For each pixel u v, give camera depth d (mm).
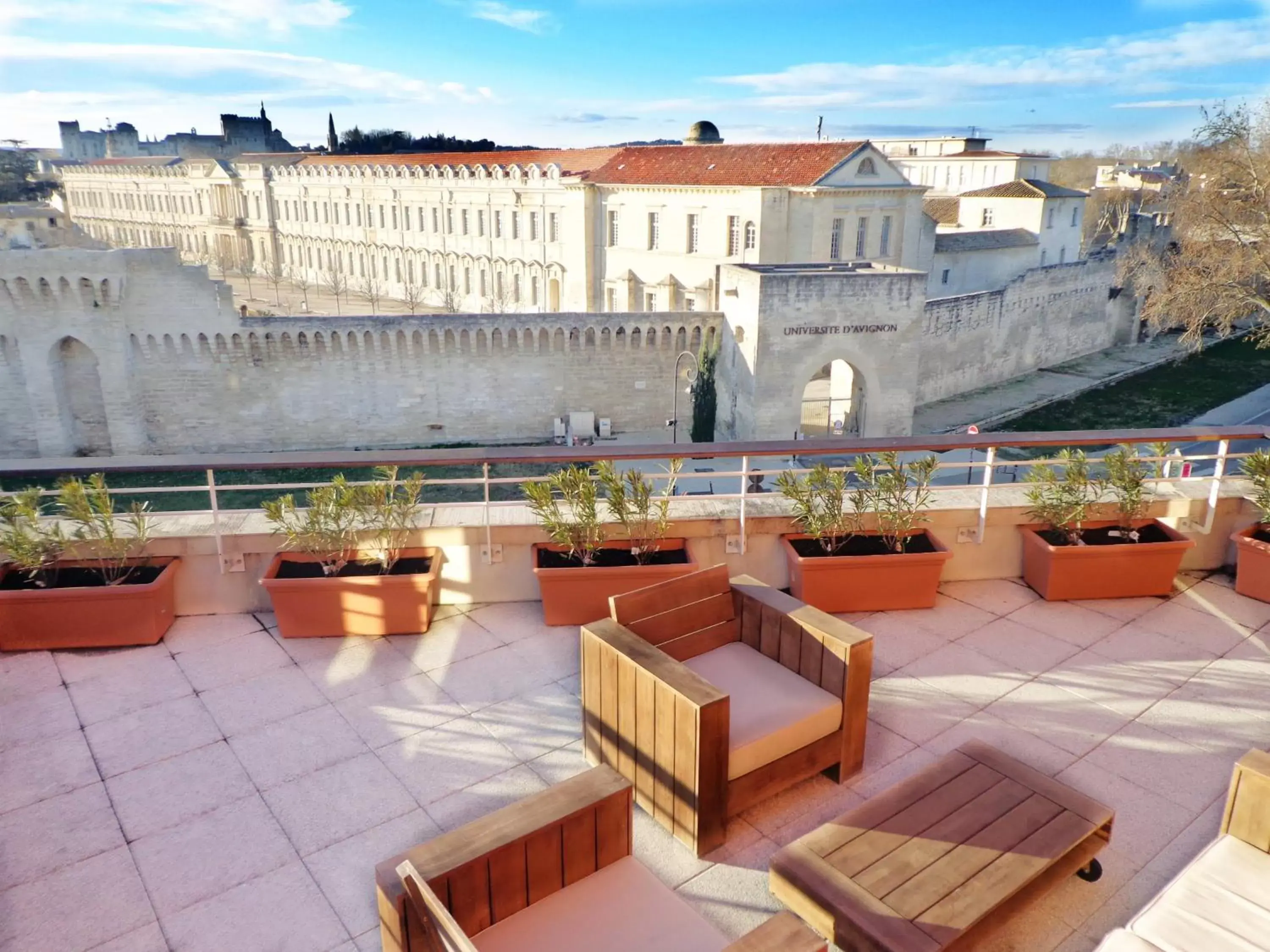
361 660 6871
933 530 8078
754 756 4871
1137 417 46562
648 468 37406
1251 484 8727
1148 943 3590
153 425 44719
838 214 48469
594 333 45625
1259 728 6039
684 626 5637
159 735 5934
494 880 3643
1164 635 7285
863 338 40281
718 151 53969
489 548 7617
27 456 44125
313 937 4359
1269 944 3586
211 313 43219
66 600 6793
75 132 174625
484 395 46250
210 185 99375
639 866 4066
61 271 41000
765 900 4539
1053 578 7766
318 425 45781
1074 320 58594
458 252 74312
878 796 4523
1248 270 39188
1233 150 38969
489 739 5914
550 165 61406
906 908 3793
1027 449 40188
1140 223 64375
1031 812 4379
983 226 65125
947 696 6406
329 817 5180
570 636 7250
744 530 7727
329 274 91188
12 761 5668
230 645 7066
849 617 7559
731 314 42469
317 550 7320
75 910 4516
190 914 4488
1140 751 5777
